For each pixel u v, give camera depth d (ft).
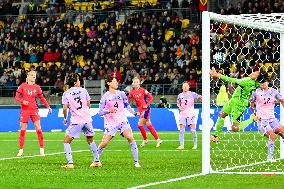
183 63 134.31
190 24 147.23
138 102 75.25
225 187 36.24
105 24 149.69
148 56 139.33
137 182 39.17
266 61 112.78
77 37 146.41
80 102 49.19
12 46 148.46
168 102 126.11
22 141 63.62
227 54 103.81
